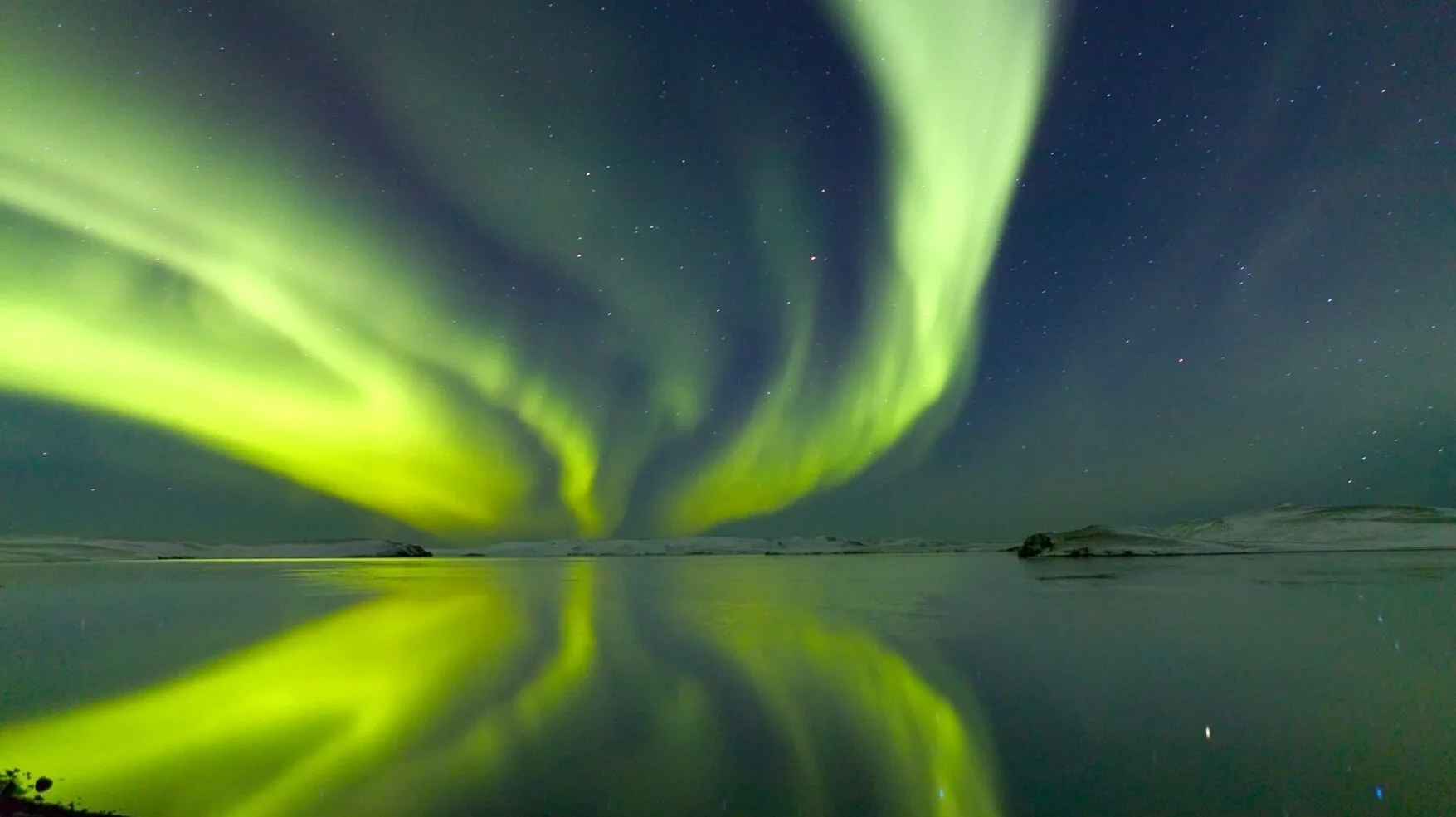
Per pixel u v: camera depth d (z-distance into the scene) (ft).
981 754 21.40
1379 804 17.52
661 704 27.89
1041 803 17.79
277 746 23.27
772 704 27.61
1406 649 36.22
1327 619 47.21
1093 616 50.49
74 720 26.81
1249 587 71.92
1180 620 47.50
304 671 35.73
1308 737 22.61
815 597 71.61
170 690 31.89
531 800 18.35
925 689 29.43
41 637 49.60
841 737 23.40
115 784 19.86
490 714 26.86
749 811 17.52
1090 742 22.40
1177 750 21.61
